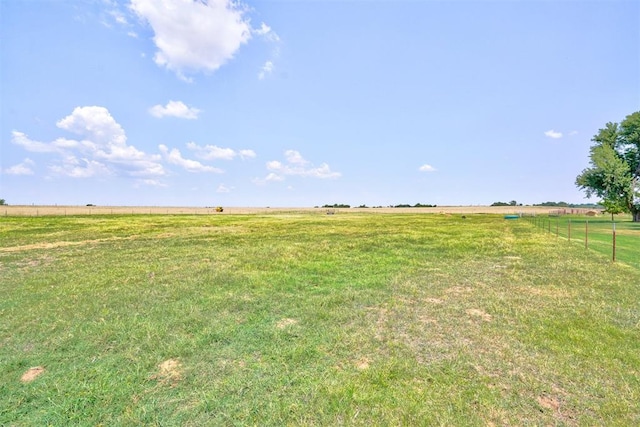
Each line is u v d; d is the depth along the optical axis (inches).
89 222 1241.4
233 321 197.3
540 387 122.6
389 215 2181.3
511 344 159.8
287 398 118.0
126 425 106.2
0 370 142.1
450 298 239.5
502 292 254.1
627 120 1569.9
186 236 729.6
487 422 104.0
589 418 105.7
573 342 160.7
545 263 368.8
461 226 1035.9
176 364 146.0
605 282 279.0
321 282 292.2
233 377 133.5
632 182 1535.4
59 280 307.0
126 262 398.9
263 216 1905.8
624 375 130.0
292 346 161.3
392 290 262.5
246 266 363.9
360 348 158.4
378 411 109.7
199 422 106.9
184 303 233.0
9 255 462.3
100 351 159.8
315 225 1099.9
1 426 107.1
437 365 139.9
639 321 187.9
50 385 130.3
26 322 198.7
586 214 2346.2
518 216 1877.5
